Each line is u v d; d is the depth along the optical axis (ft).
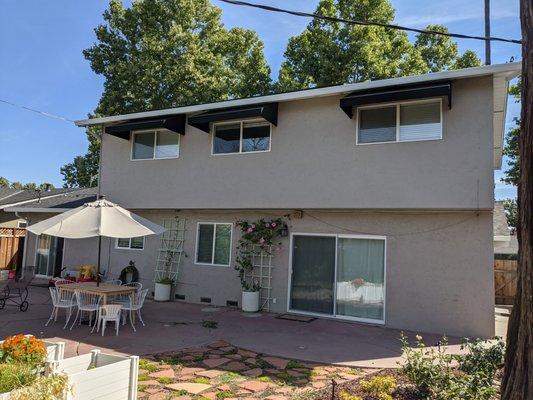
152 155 51.24
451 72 34.63
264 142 44.32
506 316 45.55
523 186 12.19
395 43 86.07
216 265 47.19
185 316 39.93
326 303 40.98
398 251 38.29
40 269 62.80
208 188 46.75
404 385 20.24
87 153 104.78
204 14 92.22
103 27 88.17
